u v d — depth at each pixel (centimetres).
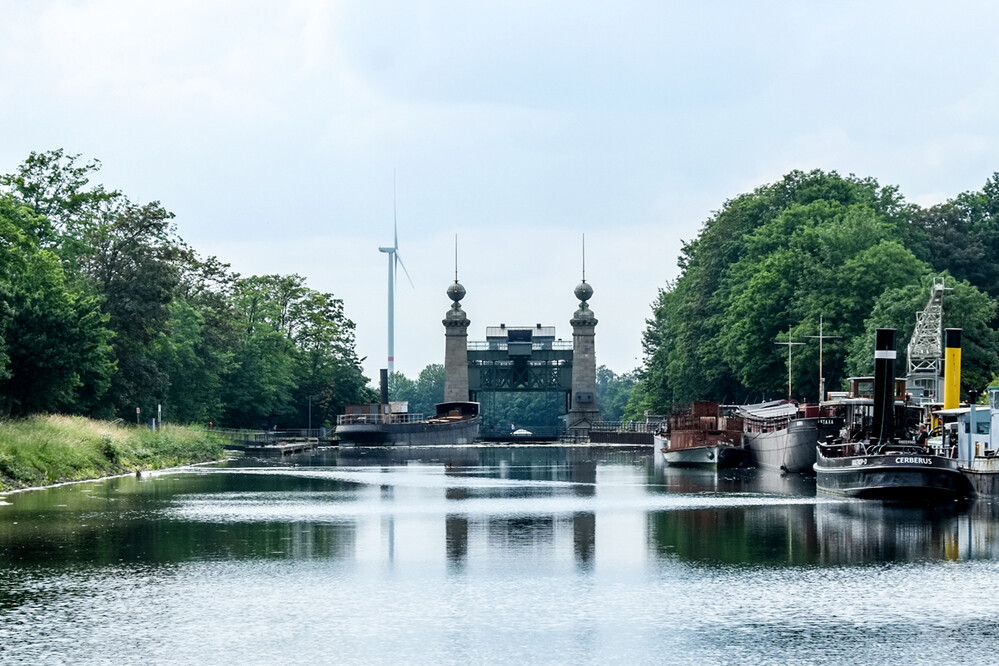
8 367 15700
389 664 5050
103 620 5784
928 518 9694
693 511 10456
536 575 6988
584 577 6919
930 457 11119
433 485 13962
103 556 7600
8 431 13662
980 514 10000
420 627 5669
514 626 5694
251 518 9750
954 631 5588
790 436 15938
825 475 12412
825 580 6806
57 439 14450
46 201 19262
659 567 7244
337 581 6788
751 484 14138
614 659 5119
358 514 10169
